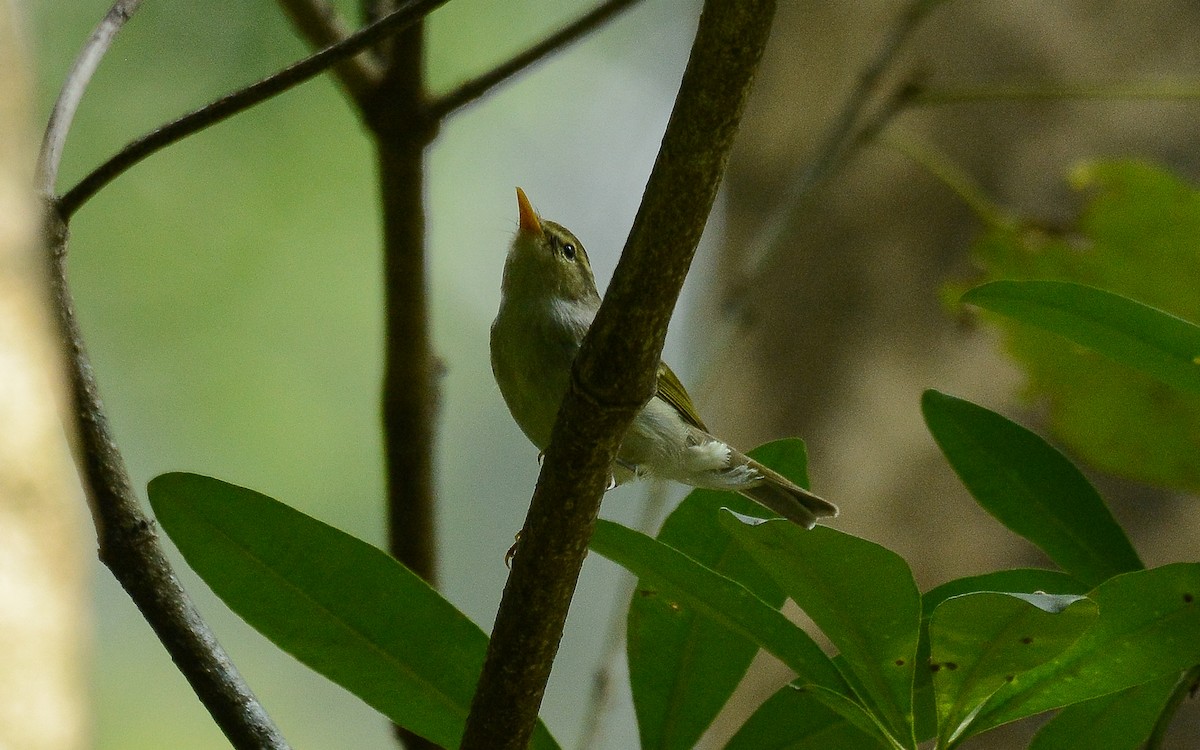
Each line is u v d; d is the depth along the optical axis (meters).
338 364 13.03
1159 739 4.46
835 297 9.96
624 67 15.77
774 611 4.24
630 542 4.19
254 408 12.80
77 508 1.69
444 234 15.09
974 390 9.27
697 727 5.00
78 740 1.48
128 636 13.05
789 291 10.17
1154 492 8.33
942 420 5.37
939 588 5.03
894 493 9.27
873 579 4.00
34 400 1.61
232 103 4.50
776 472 5.52
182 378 12.70
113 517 4.43
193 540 4.50
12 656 1.47
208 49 12.00
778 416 9.98
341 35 6.47
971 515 9.04
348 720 14.36
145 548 4.44
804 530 3.90
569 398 3.94
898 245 9.81
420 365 6.50
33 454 1.58
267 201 12.62
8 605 1.49
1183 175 9.12
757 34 3.42
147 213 12.45
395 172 6.29
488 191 15.25
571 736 16.03
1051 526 5.24
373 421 13.08
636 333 3.80
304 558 4.52
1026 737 7.98
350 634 4.59
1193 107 9.28
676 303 3.82
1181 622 4.12
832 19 10.77
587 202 15.67
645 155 15.72
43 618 1.51
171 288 12.60
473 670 4.61
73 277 12.33
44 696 1.47
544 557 4.04
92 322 12.46
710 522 5.27
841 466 9.51
